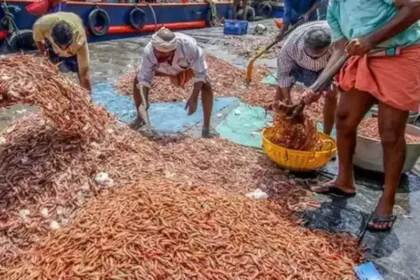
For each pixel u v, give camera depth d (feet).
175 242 7.33
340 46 9.70
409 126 13.21
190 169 11.03
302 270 7.71
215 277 6.97
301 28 12.17
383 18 8.31
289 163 11.42
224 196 9.19
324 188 11.06
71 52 13.79
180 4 35.76
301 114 11.14
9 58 9.69
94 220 7.95
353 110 9.82
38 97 9.25
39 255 7.57
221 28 38.68
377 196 11.23
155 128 14.37
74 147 9.87
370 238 9.53
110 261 6.93
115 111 15.84
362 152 12.05
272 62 25.85
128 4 31.37
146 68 12.76
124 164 9.82
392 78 8.65
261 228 8.43
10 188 9.01
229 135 14.34
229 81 20.22
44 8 19.47
